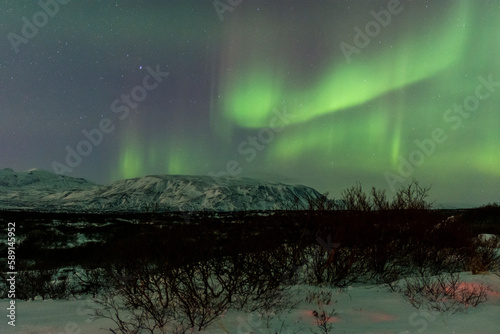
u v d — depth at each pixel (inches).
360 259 281.0
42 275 339.0
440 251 302.2
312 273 274.7
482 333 157.2
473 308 191.9
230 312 192.5
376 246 282.7
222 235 215.8
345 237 267.3
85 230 922.1
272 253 235.8
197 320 179.2
